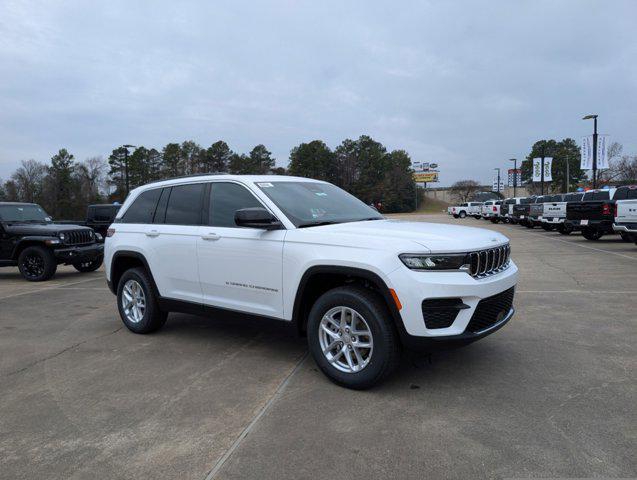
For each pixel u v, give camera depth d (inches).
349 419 130.9
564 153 3713.1
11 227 426.0
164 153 3366.1
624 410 133.1
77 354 194.7
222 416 134.8
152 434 125.2
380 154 4099.4
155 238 212.7
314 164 3730.3
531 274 383.2
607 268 407.8
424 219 1980.8
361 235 152.4
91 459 113.5
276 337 214.8
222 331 226.8
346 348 152.9
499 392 147.0
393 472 105.1
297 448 116.3
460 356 180.9
